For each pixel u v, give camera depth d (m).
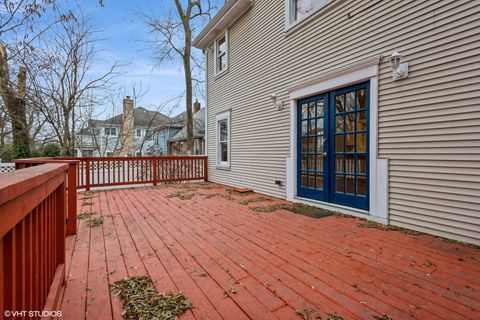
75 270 2.18
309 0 4.79
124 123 12.13
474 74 2.63
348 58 3.90
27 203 1.00
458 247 2.61
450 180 2.82
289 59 5.10
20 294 0.96
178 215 4.04
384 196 3.45
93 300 1.73
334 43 4.13
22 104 8.28
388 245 2.69
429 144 2.98
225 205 4.74
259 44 6.00
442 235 2.90
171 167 8.08
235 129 7.07
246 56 6.52
